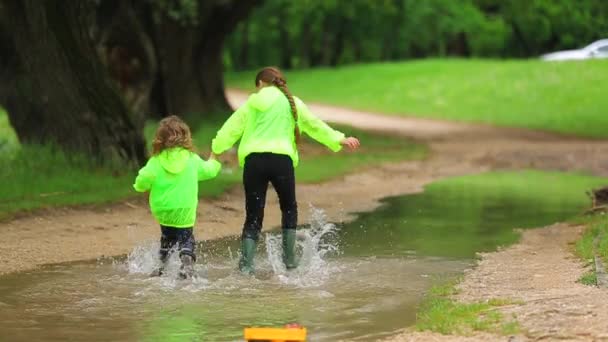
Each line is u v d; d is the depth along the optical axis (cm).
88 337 1343
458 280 1705
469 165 4603
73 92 3222
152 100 5388
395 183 3719
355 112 8719
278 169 1822
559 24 8994
